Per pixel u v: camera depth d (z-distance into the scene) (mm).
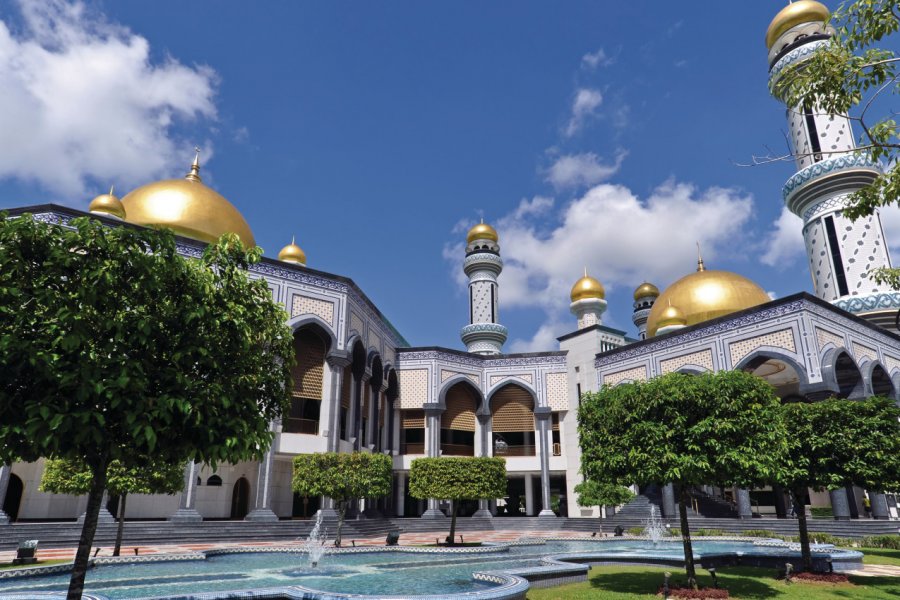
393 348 26344
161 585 8320
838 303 23359
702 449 7500
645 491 23047
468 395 27188
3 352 3670
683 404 7715
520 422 26766
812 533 15117
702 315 24156
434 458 14781
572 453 25156
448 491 14312
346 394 21406
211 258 5141
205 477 19750
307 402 22156
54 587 7746
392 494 24922
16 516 16828
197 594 6363
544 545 15531
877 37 5754
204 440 4391
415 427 26141
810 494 25609
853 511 18016
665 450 7477
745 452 7293
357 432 21422
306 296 19469
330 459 13750
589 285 34688
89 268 4078
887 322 22641
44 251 4074
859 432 9047
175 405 4109
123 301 4230
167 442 4324
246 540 15375
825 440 9109
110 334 4133
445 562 11141
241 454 4551
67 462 11047
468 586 8211
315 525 16859
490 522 23141
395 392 25625
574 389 25797
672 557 10500
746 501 18531
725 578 8984
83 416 3750
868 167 23984
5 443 3900
